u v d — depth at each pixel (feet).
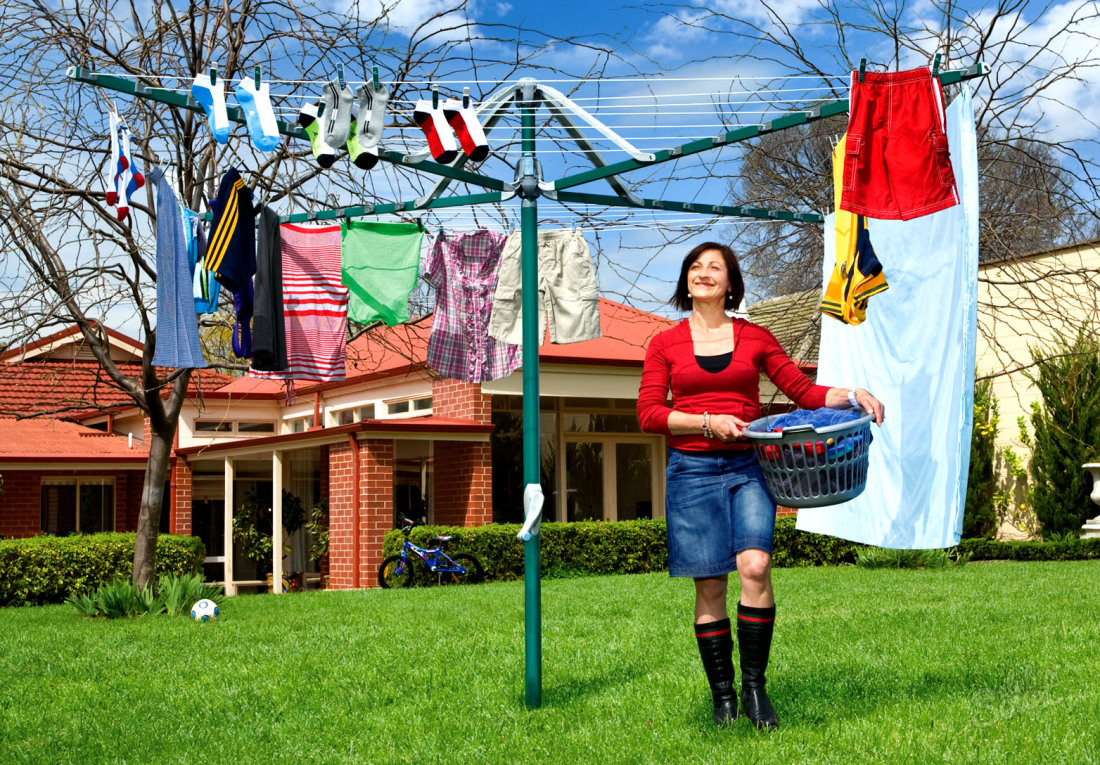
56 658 22.82
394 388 55.93
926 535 15.90
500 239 19.94
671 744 12.57
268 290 18.75
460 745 13.41
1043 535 54.95
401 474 54.49
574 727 14.02
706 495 13.02
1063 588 31.86
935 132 14.07
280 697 17.28
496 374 19.62
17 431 60.18
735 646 19.97
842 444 12.19
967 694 14.82
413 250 19.77
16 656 23.34
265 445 53.21
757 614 12.96
